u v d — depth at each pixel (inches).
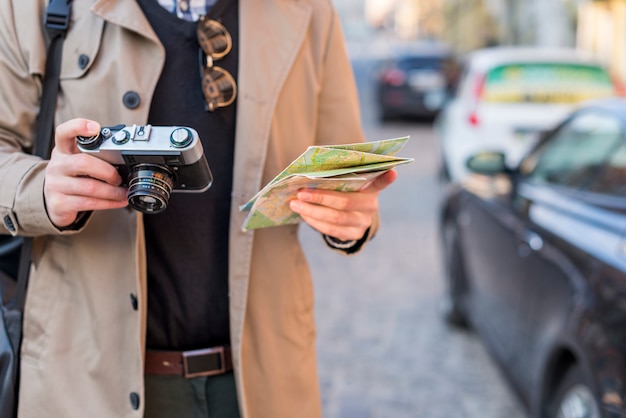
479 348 158.6
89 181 46.9
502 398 135.2
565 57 281.1
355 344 159.5
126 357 53.2
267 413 57.4
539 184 131.0
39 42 53.4
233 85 55.3
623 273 86.1
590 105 132.6
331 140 60.9
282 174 46.1
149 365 56.4
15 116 53.3
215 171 55.9
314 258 227.1
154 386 56.7
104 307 53.2
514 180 142.8
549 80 270.4
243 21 56.1
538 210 120.8
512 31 858.8
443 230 181.3
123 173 48.6
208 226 56.1
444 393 136.8
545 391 105.6
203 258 56.2
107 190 47.3
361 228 54.6
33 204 48.3
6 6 53.6
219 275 56.9
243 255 55.4
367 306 184.1
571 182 119.6
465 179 173.6
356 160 47.7
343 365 148.4
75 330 53.4
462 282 164.2
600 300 88.2
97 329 53.2
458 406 131.8
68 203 47.2
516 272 122.9
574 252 99.1
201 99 55.1
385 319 175.0
